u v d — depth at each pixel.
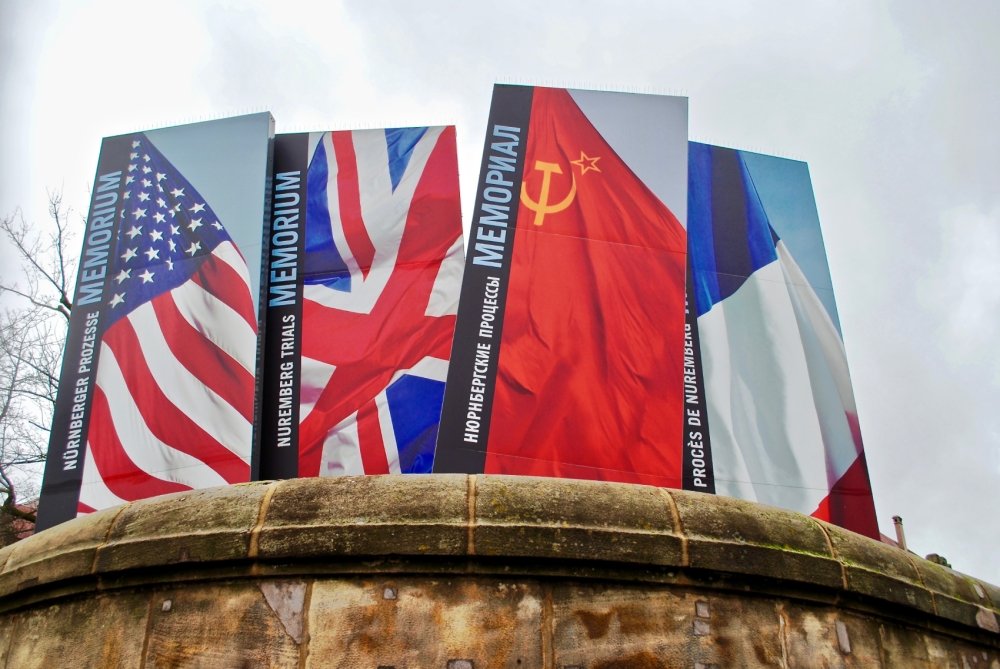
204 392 14.39
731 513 8.70
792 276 16.25
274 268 15.50
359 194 15.91
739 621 8.42
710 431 15.09
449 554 8.11
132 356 14.70
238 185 15.59
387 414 14.73
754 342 15.72
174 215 15.54
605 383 13.54
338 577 8.19
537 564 8.20
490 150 14.96
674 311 14.02
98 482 14.03
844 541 9.05
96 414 14.41
